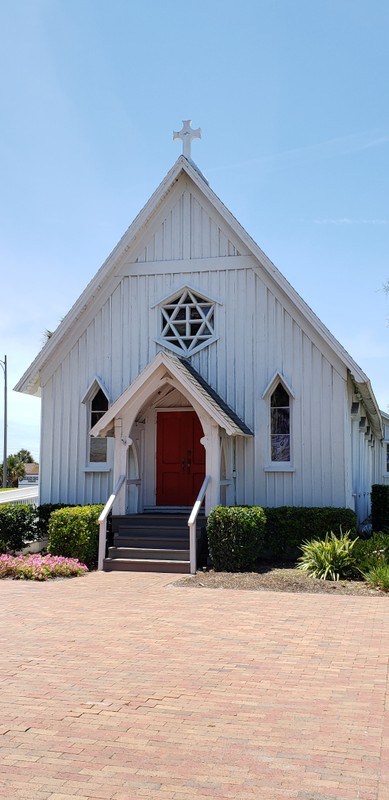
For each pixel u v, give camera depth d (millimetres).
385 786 5121
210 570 14438
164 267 18266
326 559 13641
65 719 6422
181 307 18156
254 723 6312
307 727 6215
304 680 7492
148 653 8516
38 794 5031
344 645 8828
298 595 11969
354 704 6785
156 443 18516
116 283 18531
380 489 20984
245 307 17625
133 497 17562
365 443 23875
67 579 13773
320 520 15570
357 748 5773
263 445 17172
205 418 15555
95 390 18500
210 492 15406
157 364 15484
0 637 9344
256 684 7367
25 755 5668
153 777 5285
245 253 17734
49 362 18688
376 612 10633
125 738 5992
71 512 15305
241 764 5492
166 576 13984
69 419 18438
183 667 7957
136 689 7230
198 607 11008
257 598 11703
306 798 4969
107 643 8969
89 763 5520
